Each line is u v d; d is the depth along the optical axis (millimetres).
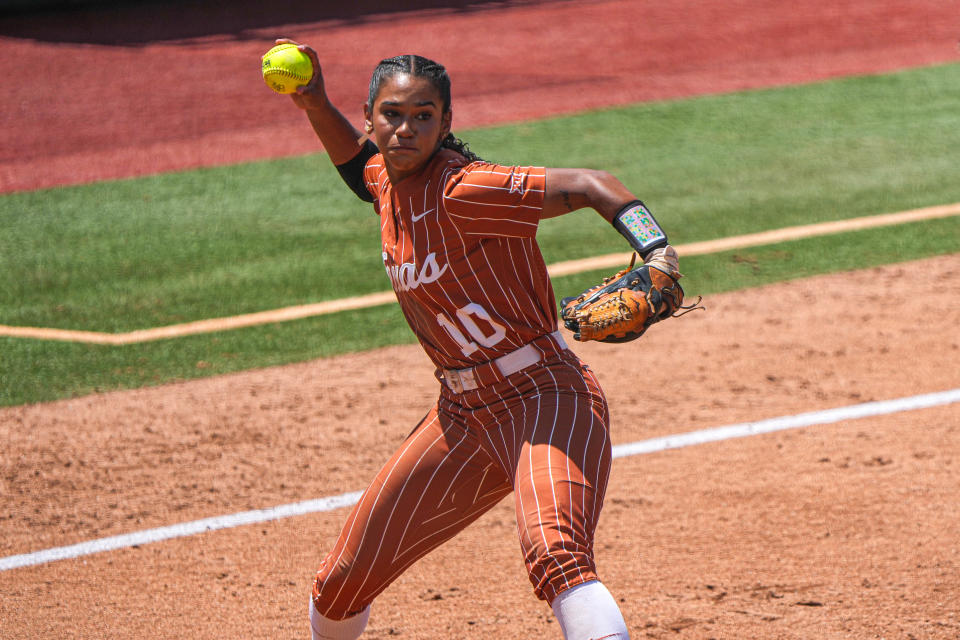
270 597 16625
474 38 73625
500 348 11812
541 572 10664
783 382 24547
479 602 16172
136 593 16844
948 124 48062
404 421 23375
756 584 16219
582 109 53906
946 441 21094
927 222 36156
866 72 58438
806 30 70312
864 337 27125
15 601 16656
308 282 32969
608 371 25719
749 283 31453
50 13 89562
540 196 10898
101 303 31797
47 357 27734
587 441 11438
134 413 24219
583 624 10344
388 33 76625
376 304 30969
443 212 11203
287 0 91562
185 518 19344
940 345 26344
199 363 27141
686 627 15117
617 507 19016
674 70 61656
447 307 11672
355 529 12188
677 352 26750
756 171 42875
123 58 72062
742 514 18516
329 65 67125
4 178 47156
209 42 76312
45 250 37156
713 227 36531
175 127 54969
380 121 11258
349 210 40562
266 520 19172
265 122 55094
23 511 19766
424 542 12359
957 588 15828
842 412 22719
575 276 32094
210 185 44688
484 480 12328
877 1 78375
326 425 23266
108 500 20141
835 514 18359
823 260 33125
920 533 17562
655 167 43969
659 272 10758
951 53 61562
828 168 42750
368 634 15344
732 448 21250
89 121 56938
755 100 54031
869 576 16297
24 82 66312
